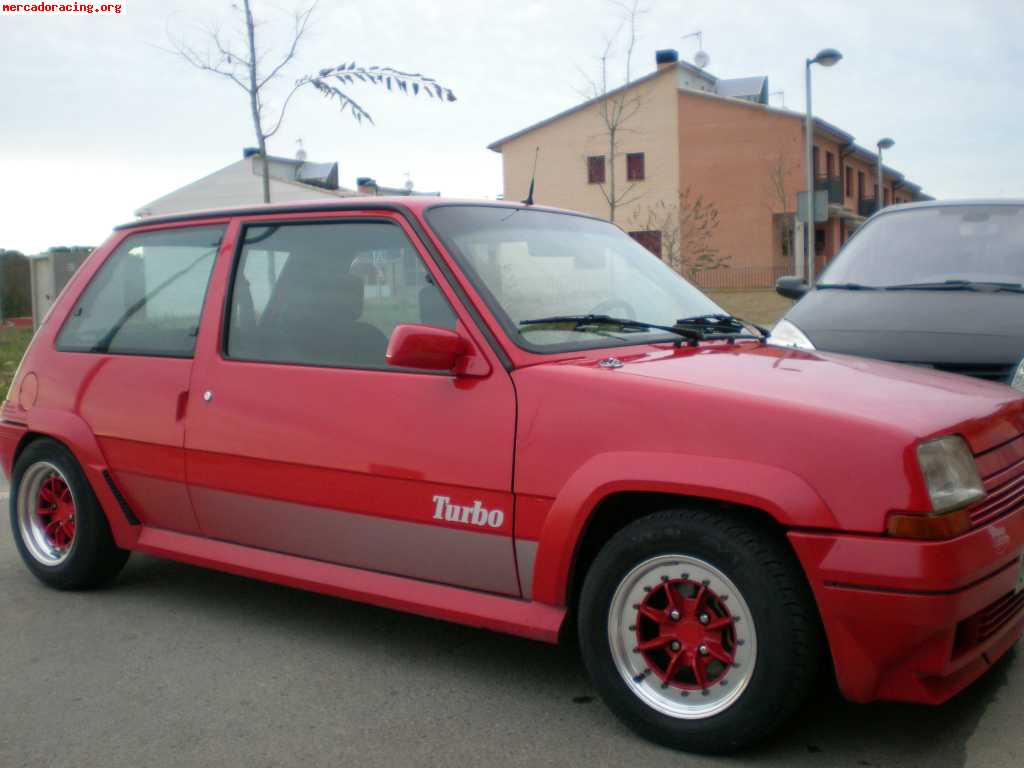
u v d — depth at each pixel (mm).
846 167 46719
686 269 27969
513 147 43031
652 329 3910
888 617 2730
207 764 3088
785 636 2869
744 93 46750
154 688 3672
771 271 41156
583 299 3883
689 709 3068
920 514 2721
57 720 3418
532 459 3268
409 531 3580
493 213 4039
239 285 4223
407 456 3547
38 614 4520
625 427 3105
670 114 41312
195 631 4266
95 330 4734
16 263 25250
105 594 4801
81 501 4668
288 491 3883
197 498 4219
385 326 3756
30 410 4805
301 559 3969
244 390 4023
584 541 3295
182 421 4211
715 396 3018
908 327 5590
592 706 3457
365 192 33844
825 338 5719
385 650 4012
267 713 3443
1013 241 6363
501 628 3391
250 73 9320
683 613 3076
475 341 3479
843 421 2846
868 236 6855
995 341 5301
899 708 3354
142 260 4648
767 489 2826
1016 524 2996
